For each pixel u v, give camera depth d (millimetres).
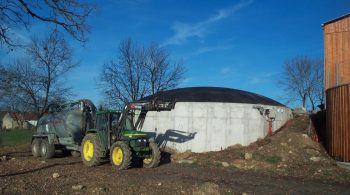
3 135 41375
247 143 23016
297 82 58844
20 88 34094
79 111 20812
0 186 11891
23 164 17344
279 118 25094
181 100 23578
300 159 18984
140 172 15906
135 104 17859
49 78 35625
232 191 11742
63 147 21922
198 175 15375
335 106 18969
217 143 22734
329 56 26172
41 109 35500
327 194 12125
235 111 23062
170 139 23234
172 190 11469
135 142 17156
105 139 17766
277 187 13016
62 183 12492
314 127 24016
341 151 18234
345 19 25750
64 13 13188
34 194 10898
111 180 13195
